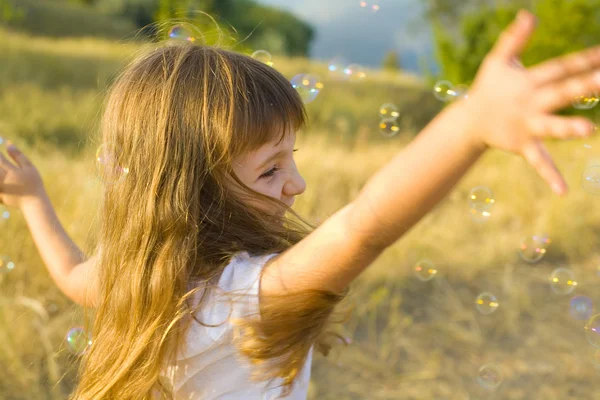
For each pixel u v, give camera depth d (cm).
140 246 108
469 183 482
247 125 105
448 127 68
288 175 111
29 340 233
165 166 107
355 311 303
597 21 788
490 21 893
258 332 96
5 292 248
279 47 1712
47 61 882
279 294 93
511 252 391
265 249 106
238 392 103
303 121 115
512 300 336
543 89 58
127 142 111
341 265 86
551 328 314
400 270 351
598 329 213
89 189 283
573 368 282
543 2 805
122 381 107
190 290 104
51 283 262
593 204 452
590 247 408
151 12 1912
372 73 1244
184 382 106
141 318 106
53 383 218
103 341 112
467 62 905
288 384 103
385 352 279
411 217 74
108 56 1016
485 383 265
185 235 104
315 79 167
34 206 142
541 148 59
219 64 109
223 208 106
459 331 300
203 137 105
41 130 548
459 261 369
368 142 746
